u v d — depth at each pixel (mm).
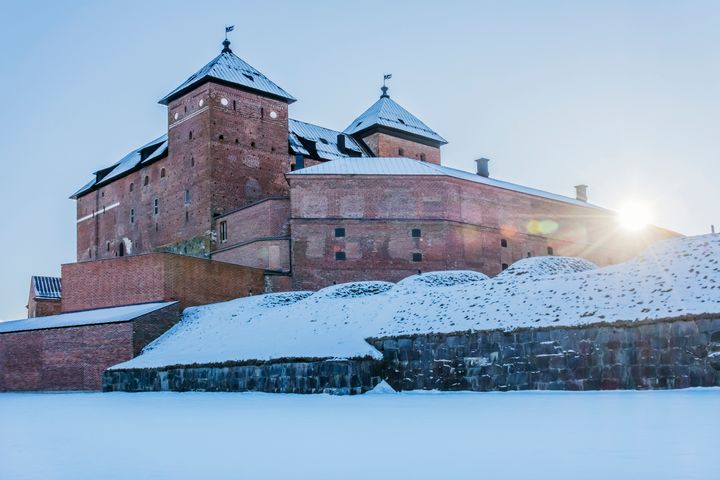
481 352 31891
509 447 13258
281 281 61469
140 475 11406
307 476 10984
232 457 13148
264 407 26391
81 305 55719
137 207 83500
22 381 51438
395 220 64438
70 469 12156
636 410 19000
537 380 29891
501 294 35219
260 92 75938
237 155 73750
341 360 34125
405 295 40656
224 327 46250
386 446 14039
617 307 29047
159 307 49688
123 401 34094
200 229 72375
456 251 65062
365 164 67375
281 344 39094
